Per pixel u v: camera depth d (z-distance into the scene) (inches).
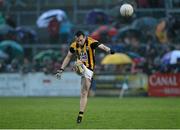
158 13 4707.2
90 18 4574.3
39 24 4463.6
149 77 3818.9
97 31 4311.0
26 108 2372.0
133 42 4306.1
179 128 1491.1
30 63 4247.0
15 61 4146.2
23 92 3932.1
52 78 3895.2
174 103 2817.4
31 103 2810.0
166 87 3791.8
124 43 4303.6
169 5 4724.4
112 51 1678.2
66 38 4554.6
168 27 4357.8
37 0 5059.1
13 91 3944.4
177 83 3774.6
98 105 2630.4
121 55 3917.3
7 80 3946.9
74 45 1695.4
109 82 3860.7
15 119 1780.3
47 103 2805.1
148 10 4712.1
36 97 3681.1
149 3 4717.0
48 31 4483.3
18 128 1498.5
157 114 1994.3
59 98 3476.9
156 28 4387.3
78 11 5000.0
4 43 4259.4
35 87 3919.8
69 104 2699.3
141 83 3836.1
